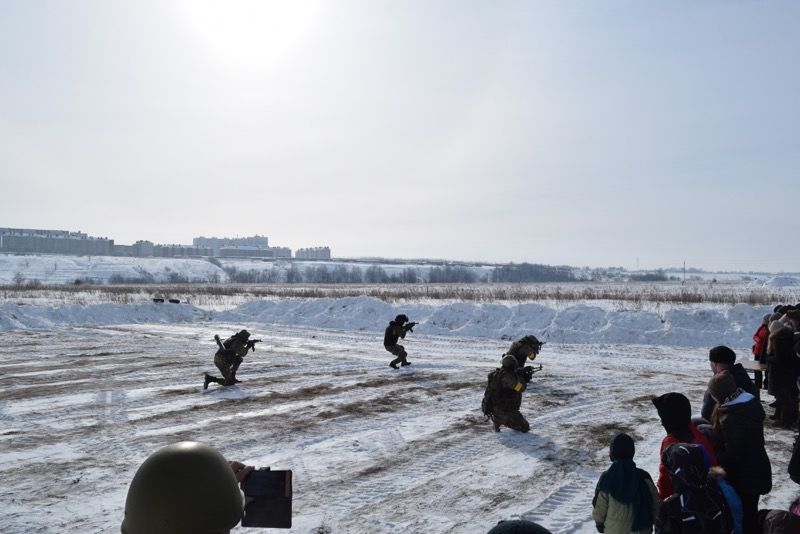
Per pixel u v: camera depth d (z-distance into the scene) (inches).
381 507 289.3
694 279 7249.0
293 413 470.6
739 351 818.2
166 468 65.9
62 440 395.2
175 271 6077.8
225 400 512.7
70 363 698.8
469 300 1649.9
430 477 331.6
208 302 1782.7
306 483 320.5
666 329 927.7
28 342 890.1
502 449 383.6
